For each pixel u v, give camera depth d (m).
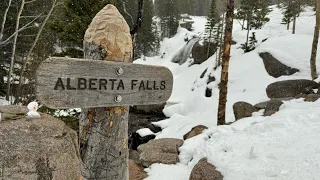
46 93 1.39
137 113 17.88
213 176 3.68
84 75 1.54
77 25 9.55
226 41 7.40
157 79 1.94
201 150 4.70
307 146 3.96
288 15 26.16
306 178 3.18
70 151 1.37
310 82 10.70
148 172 4.42
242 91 15.81
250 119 6.18
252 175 3.51
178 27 51.38
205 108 16.08
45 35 12.66
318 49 16.20
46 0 13.48
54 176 1.26
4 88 12.73
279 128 5.02
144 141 10.77
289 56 16.69
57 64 1.42
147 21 39.56
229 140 4.83
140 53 40.25
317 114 5.42
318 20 12.64
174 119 12.77
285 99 8.35
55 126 1.39
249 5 27.22
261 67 17.38
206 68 23.44
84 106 1.55
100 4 9.42
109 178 1.84
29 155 1.21
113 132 1.84
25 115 1.46
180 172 4.32
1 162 1.14
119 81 1.71
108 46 1.75
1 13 12.23
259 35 24.64
